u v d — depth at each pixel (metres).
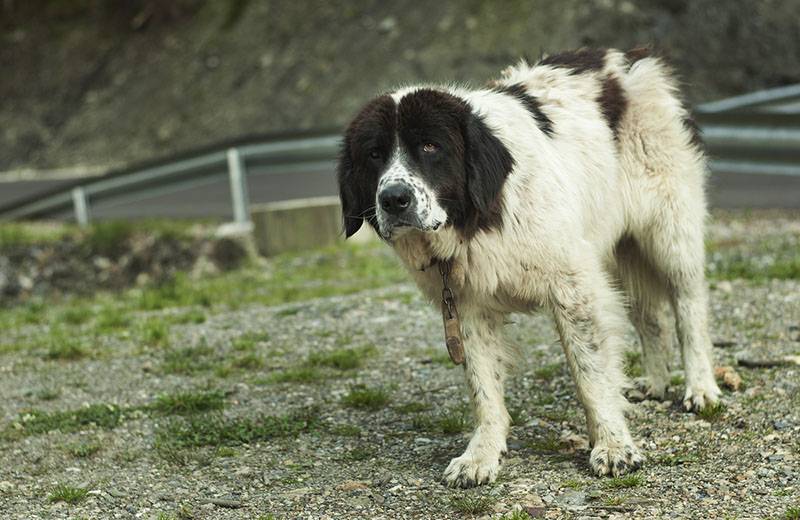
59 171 31.83
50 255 15.07
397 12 31.03
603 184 6.88
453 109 6.01
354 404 8.03
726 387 7.53
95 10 37.75
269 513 5.90
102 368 9.73
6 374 9.75
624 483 5.93
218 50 33.50
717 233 14.40
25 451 7.43
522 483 6.12
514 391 8.06
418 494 6.11
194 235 15.38
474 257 6.21
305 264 14.71
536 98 6.83
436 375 8.66
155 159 17.33
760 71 27.00
